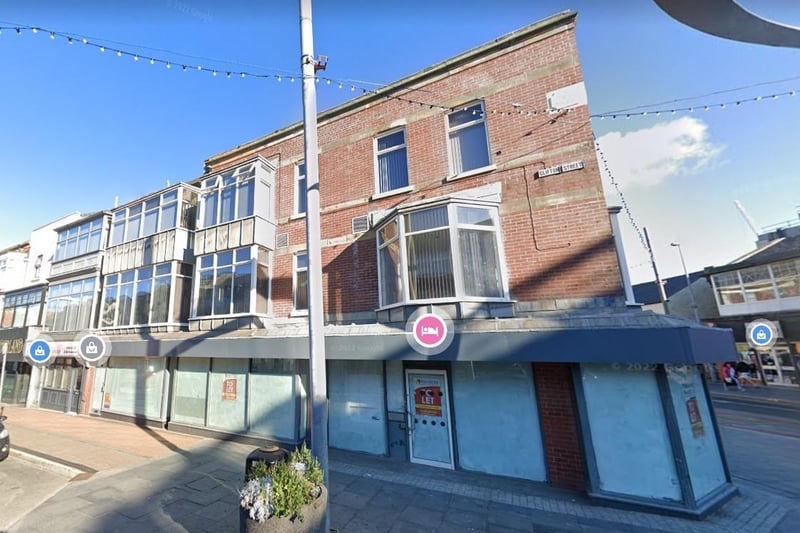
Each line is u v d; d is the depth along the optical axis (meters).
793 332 18.39
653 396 5.27
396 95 9.21
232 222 10.42
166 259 11.70
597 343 5.10
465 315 6.54
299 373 8.32
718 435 5.78
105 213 14.48
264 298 9.88
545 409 6.11
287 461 4.17
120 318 12.53
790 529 4.49
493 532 4.53
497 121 7.88
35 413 13.62
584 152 6.95
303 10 5.10
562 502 5.31
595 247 6.53
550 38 7.68
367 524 4.73
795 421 11.27
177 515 5.03
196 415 9.82
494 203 7.39
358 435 7.73
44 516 5.01
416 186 8.47
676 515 4.81
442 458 6.82
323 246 9.45
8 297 18.52
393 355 6.50
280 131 11.05
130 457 7.67
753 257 20.80
